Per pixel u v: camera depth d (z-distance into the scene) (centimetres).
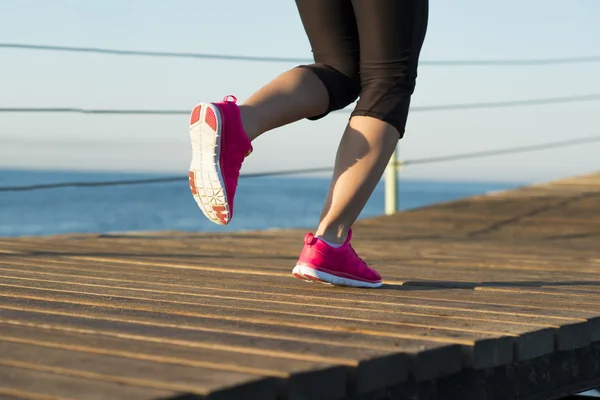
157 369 109
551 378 152
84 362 112
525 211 508
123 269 241
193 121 169
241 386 102
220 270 242
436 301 181
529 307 175
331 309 164
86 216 4816
